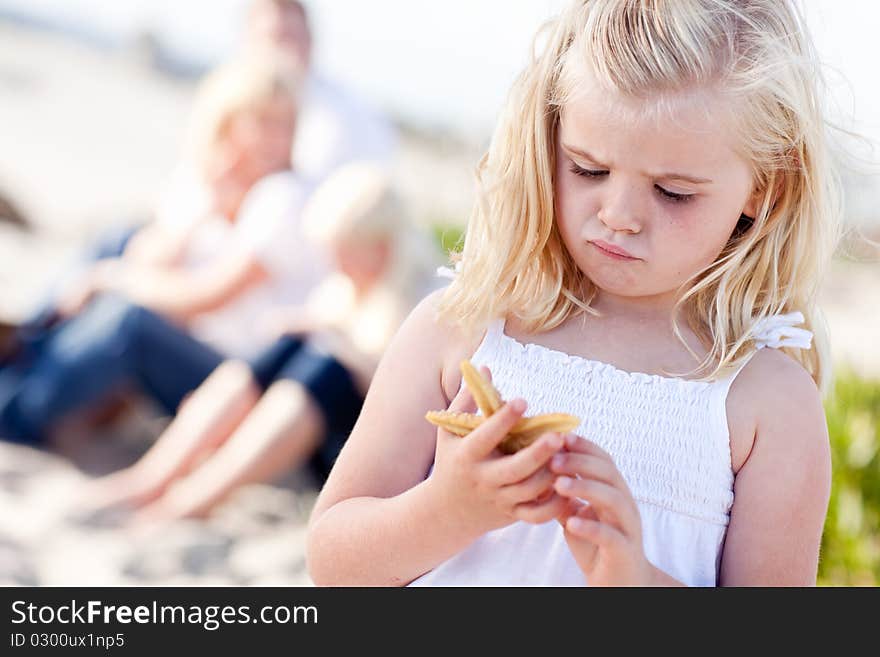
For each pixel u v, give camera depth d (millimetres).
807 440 2584
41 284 10867
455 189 21984
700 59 2389
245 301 8242
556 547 2619
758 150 2494
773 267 2727
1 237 13109
